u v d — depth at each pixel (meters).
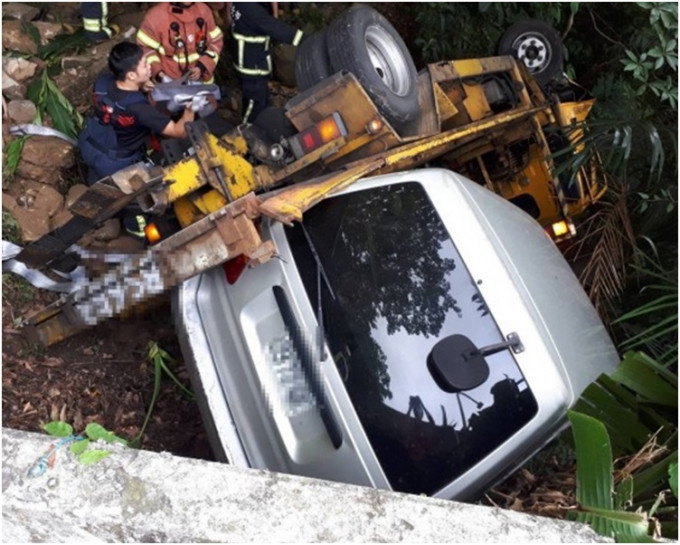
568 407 3.45
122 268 3.90
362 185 3.86
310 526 2.09
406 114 4.67
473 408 3.39
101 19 4.83
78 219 3.84
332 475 3.29
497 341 3.48
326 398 3.35
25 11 5.22
